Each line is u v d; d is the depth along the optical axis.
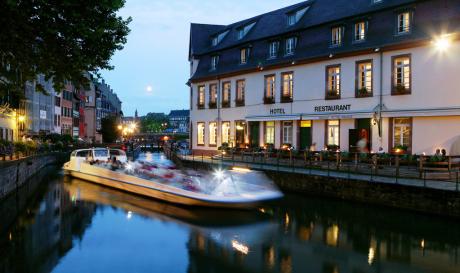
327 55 22.17
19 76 11.31
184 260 9.51
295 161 20.84
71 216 13.67
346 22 21.80
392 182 13.91
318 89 23.11
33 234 11.56
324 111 22.77
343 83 21.83
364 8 21.48
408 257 9.73
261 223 12.80
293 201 15.69
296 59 23.91
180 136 89.38
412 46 18.83
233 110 29.20
